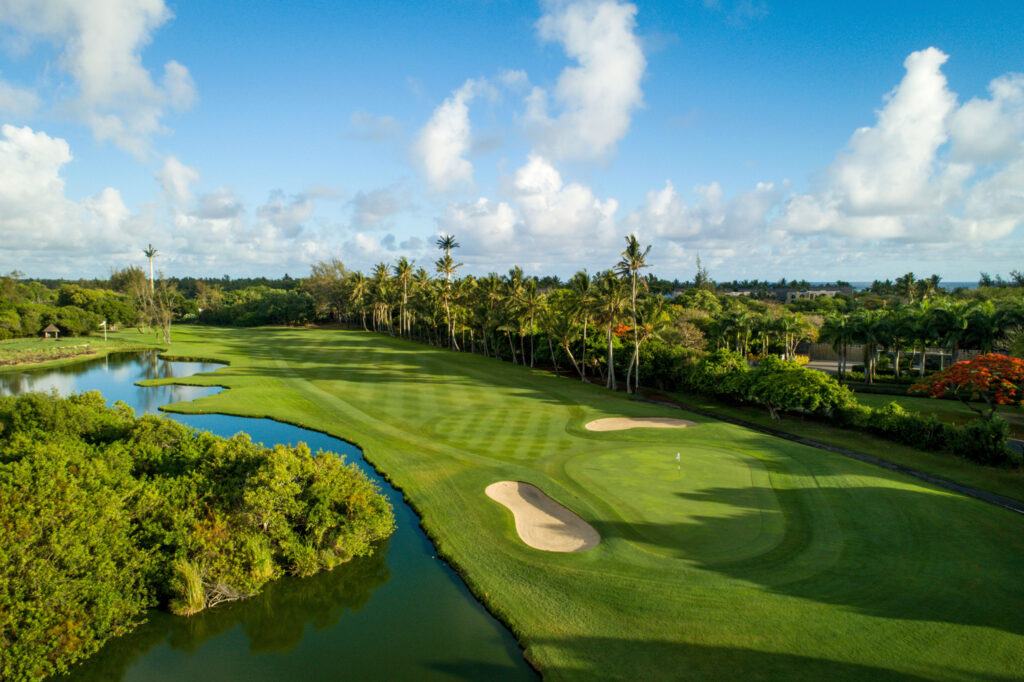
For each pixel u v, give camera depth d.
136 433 23.83
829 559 18.48
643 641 14.62
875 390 55.06
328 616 17.05
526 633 15.46
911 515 22.06
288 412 43.53
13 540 14.50
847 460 30.44
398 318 140.88
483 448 33.44
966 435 30.78
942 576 17.16
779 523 21.75
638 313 58.12
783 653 13.77
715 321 75.44
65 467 17.53
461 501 24.97
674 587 16.94
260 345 95.69
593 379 70.06
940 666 13.02
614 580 17.58
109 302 141.38
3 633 13.84
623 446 33.94
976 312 53.94
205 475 20.97
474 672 14.20
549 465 29.86
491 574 18.75
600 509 23.48
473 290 95.69
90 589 15.73
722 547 19.70
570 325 68.31
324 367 68.75
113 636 16.19
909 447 33.59
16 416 23.50
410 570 19.69
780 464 29.70
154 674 14.56
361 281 137.00
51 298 185.38
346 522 20.66
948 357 74.00
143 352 91.38
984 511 22.62
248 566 18.64
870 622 14.84
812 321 95.31
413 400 48.72
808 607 15.64
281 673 14.46
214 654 15.38
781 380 41.09
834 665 13.23
